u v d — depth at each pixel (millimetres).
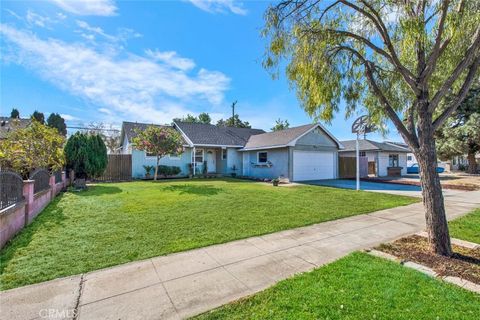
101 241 4656
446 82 4098
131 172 17078
